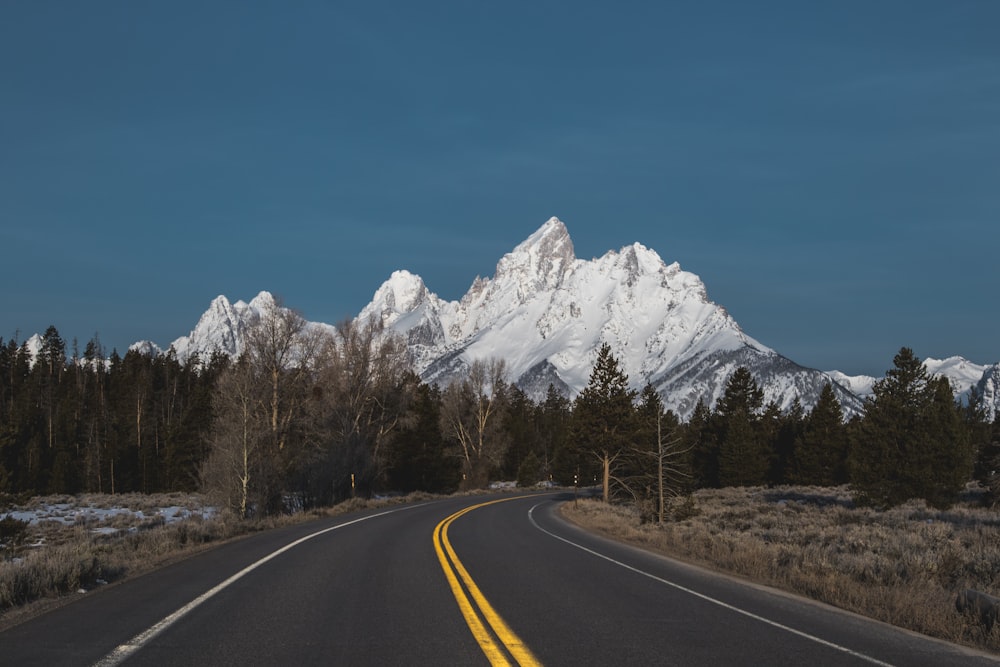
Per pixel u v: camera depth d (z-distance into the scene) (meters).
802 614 9.50
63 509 47.62
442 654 6.77
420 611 8.98
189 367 115.38
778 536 22.42
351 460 49.19
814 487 62.81
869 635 8.24
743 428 70.19
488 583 11.58
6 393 97.25
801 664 6.73
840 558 15.09
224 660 6.50
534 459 96.62
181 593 10.40
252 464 36.94
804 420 76.00
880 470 38.25
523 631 7.84
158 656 6.64
